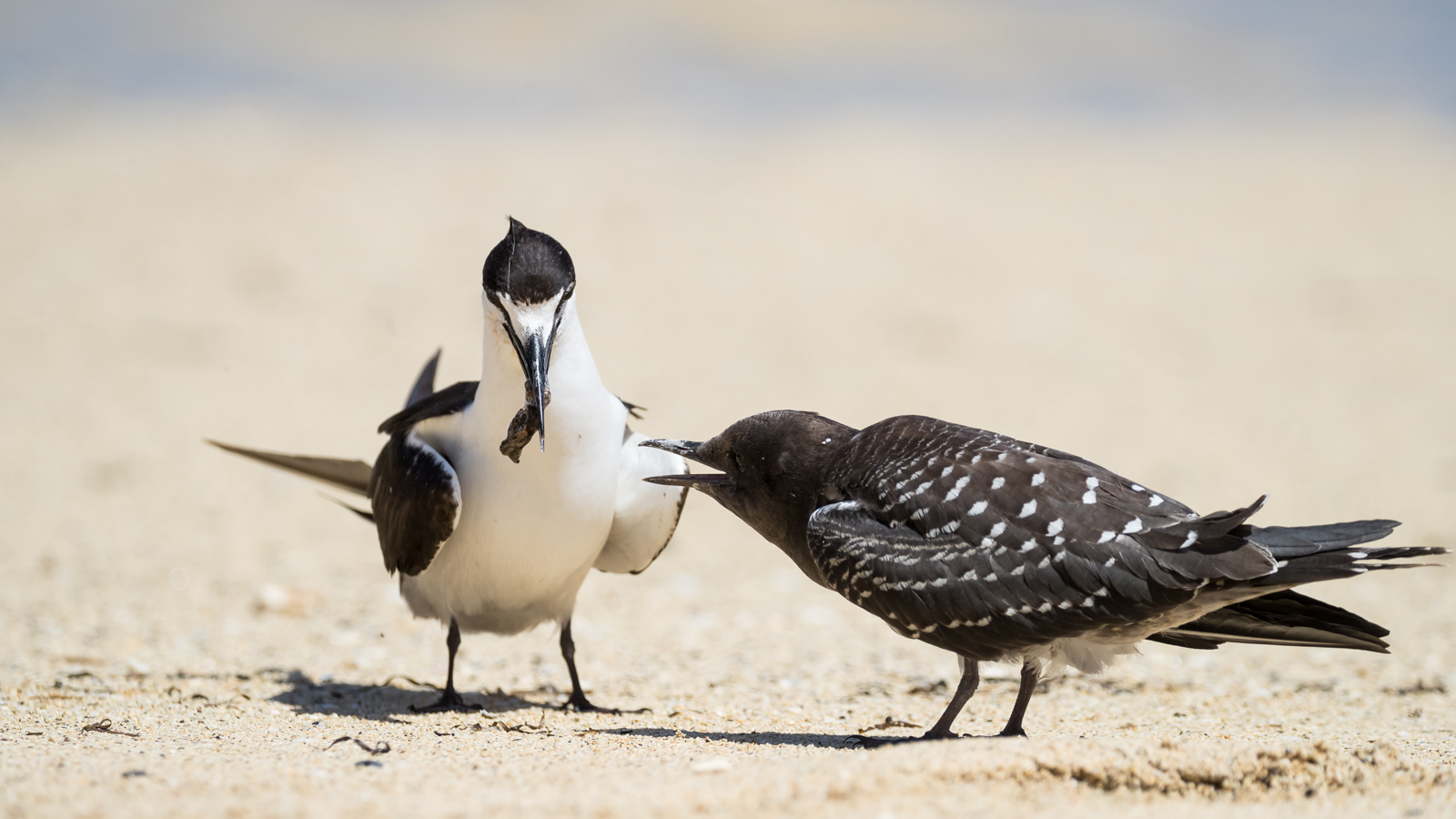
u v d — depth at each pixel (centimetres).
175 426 1803
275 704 866
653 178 3172
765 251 2634
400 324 2214
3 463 1658
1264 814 584
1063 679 977
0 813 560
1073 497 681
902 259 2605
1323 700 923
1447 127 3891
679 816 565
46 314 2216
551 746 717
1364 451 1723
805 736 778
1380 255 2644
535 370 754
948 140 3697
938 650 1116
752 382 1959
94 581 1293
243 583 1305
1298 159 3456
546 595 854
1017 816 571
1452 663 1054
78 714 802
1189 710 884
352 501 1628
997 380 2002
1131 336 2217
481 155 3375
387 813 566
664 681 995
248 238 2630
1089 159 3466
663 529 877
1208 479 1611
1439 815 590
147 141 3412
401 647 1108
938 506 696
